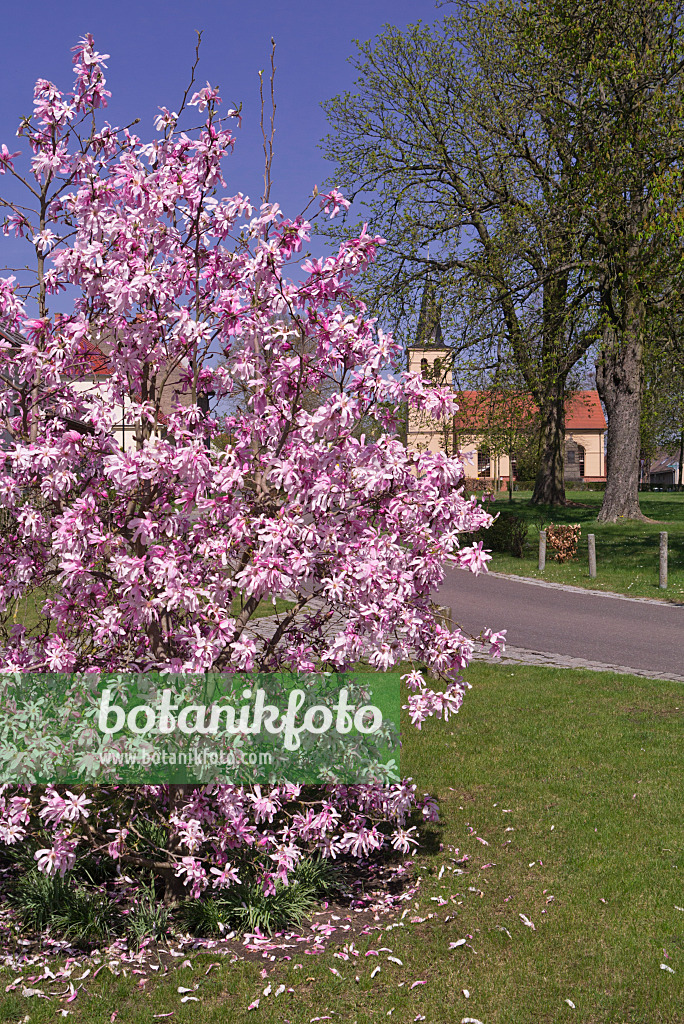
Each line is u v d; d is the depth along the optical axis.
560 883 4.71
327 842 4.53
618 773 6.41
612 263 21.73
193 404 4.40
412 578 4.27
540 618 13.41
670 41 19.62
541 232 22.11
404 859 5.08
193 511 4.13
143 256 4.09
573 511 32.94
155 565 3.77
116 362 4.11
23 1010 3.55
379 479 4.03
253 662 4.26
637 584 17.00
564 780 6.29
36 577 4.66
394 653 4.21
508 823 5.55
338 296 4.30
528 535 25.69
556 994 3.69
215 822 4.28
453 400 4.12
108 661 4.29
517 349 22.86
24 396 4.38
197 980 3.80
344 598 4.17
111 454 4.27
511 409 23.27
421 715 4.33
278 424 4.21
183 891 4.43
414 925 4.30
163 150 4.27
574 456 68.69
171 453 3.88
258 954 4.04
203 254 4.32
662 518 28.39
